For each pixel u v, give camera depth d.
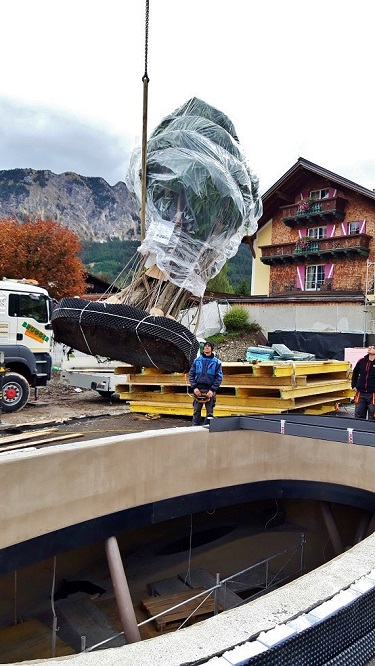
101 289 30.88
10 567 4.21
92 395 13.58
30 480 4.32
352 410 10.76
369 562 2.09
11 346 10.62
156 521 5.35
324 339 18.00
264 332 20.44
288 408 8.34
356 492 5.77
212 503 5.80
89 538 4.81
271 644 1.46
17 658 4.54
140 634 5.01
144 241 7.44
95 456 4.80
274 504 7.34
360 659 1.68
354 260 23.08
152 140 7.80
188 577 6.14
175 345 7.02
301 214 24.50
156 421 9.35
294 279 25.28
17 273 21.25
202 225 7.45
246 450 6.03
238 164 7.96
